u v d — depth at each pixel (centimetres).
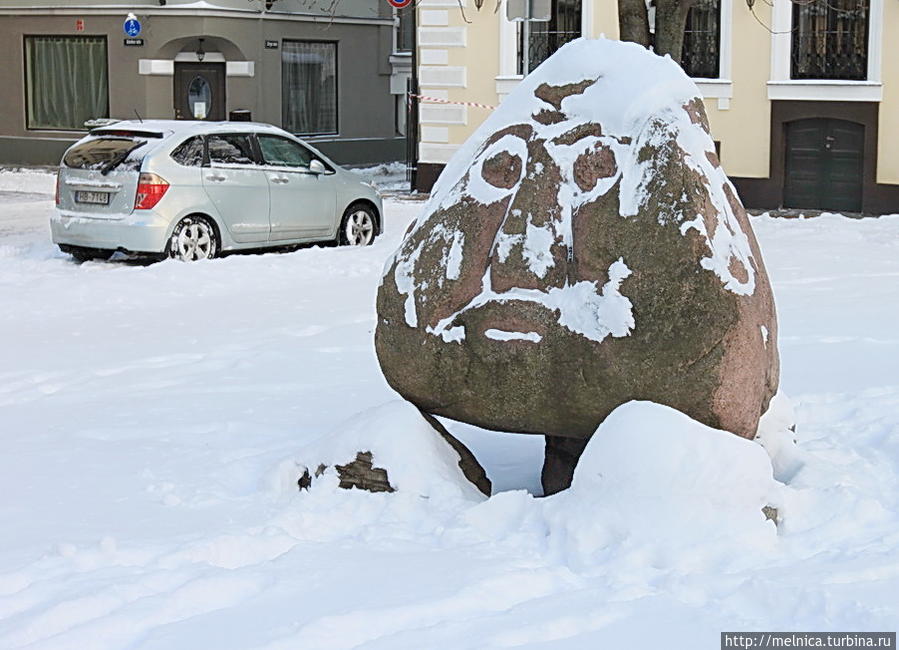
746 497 536
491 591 482
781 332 1102
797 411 781
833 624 446
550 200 599
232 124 1783
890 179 2350
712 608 464
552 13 2658
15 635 446
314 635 441
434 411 633
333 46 3381
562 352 585
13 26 3269
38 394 921
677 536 514
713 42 2472
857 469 639
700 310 559
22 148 3306
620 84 600
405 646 435
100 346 1112
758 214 2338
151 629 450
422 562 516
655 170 578
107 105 3212
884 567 492
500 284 600
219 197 1734
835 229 1977
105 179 1683
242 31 3131
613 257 575
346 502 598
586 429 598
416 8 2769
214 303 1357
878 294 1329
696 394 561
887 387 853
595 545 522
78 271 1625
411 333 618
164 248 1673
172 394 901
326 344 1088
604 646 436
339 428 636
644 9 1981
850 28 2370
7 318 1284
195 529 567
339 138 3406
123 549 529
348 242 1911
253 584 491
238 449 723
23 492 641
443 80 2750
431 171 2780
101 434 778
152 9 3100
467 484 613
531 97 624
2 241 1909
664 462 534
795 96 2403
